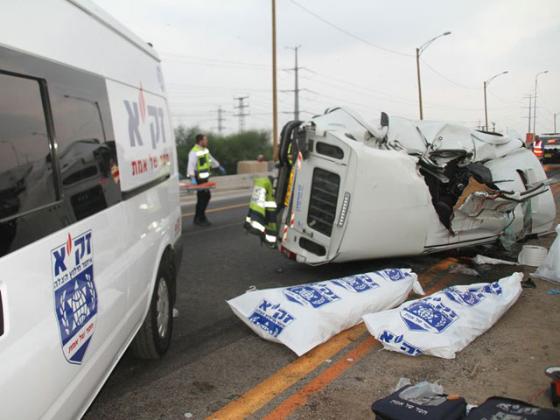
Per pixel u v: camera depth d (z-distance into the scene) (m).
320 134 5.64
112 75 3.24
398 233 5.63
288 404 3.32
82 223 2.53
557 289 5.47
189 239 8.84
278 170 6.48
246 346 4.26
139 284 3.44
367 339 4.31
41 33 2.36
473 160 6.70
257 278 6.32
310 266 6.79
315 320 4.16
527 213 7.45
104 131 2.96
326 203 5.66
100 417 3.19
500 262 6.71
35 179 2.16
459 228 6.25
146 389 3.55
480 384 3.51
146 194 3.73
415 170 5.72
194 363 3.96
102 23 3.18
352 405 3.29
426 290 5.70
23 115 2.13
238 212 12.48
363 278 4.87
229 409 3.27
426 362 3.87
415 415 2.43
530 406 2.41
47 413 2.10
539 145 22.75
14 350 1.86
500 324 4.55
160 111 4.54
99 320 2.68
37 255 2.07
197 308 5.24
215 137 45.38
